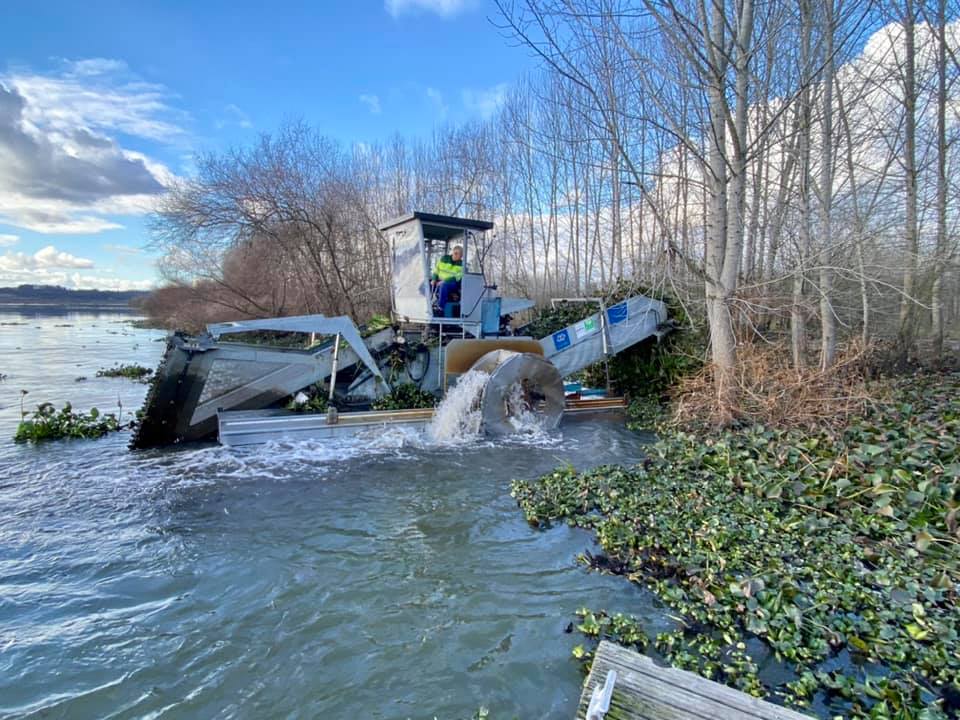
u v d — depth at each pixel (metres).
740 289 7.95
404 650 3.48
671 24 7.28
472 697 3.07
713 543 4.54
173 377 7.73
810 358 9.62
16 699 3.06
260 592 4.16
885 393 8.11
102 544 4.94
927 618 3.44
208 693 3.13
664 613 3.82
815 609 3.61
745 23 7.40
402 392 9.05
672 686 2.62
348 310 19.12
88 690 3.14
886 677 3.03
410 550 4.82
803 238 9.13
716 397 7.68
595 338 10.21
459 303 9.47
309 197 18.20
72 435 8.67
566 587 4.19
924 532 4.23
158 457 7.43
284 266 18.95
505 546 4.89
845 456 5.54
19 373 16.50
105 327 41.91
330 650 3.49
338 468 7.00
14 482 6.48
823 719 2.77
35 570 4.48
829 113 8.68
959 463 5.02
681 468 6.51
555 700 3.03
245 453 7.46
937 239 10.89
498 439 8.41
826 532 4.70
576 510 5.60
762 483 5.65
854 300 11.44
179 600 4.06
